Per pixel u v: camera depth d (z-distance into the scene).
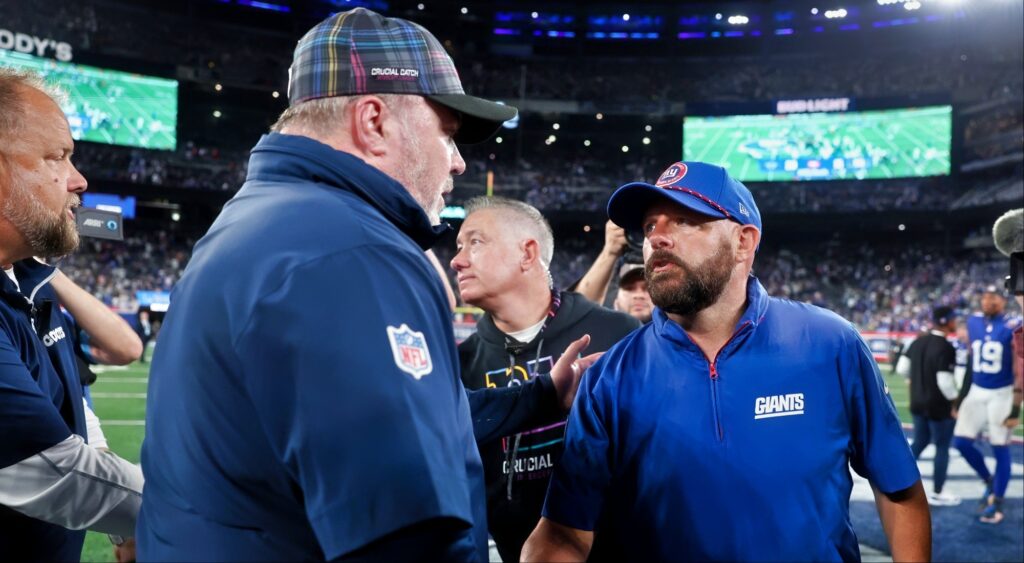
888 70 38.78
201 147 38.16
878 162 35.25
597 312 2.62
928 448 9.80
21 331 1.89
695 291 1.82
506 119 1.46
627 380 1.92
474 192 40.38
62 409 2.12
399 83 1.33
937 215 35.44
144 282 32.00
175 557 1.15
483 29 41.50
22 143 1.80
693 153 37.94
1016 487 7.53
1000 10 35.06
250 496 1.12
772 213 38.19
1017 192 32.59
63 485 1.72
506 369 2.54
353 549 0.99
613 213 1.94
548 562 1.87
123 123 33.19
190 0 36.69
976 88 33.72
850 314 35.00
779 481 1.79
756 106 36.91
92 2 34.19
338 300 1.07
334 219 1.16
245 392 1.09
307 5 38.12
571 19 40.84
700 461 1.82
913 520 1.88
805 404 1.83
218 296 1.13
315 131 1.33
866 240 39.84
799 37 40.25
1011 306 28.38
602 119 40.81
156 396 1.23
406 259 1.18
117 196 34.38
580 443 1.92
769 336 1.87
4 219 1.81
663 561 1.86
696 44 41.34
